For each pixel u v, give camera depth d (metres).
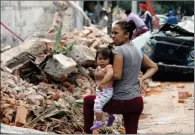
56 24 26.75
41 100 11.50
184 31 20.00
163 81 19.06
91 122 9.23
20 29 29.53
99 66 8.60
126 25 8.40
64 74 14.02
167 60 19.34
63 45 15.77
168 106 14.32
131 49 8.36
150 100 15.25
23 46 15.19
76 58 15.29
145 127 11.95
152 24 24.94
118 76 8.24
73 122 10.84
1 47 28.17
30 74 14.55
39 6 29.78
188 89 17.20
